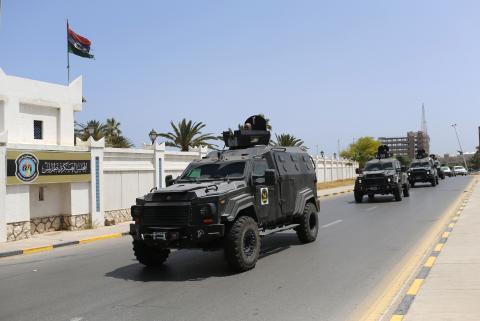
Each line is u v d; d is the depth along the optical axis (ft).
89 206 61.21
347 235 45.24
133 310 22.63
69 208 58.75
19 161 51.34
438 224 50.06
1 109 53.16
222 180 33.24
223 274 29.91
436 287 22.84
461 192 98.84
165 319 20.95
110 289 27.30
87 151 60.70
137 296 25.36
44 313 22.81
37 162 53.57
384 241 40.75
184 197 29.73
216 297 24.40
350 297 23.61
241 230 29.96
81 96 63.10
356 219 58.85
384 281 26.73
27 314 22.76
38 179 53.67
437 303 20.21
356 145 275.18
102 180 62.90
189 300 24.04
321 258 34.06
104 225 63.10
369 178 84.84
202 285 27.20
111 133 180.86
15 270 35.83
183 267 32.86
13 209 50.93
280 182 37.40
